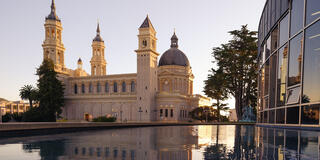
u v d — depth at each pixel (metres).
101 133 21.77
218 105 72.69
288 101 19.91
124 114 115.38
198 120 117.31
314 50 15.86
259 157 7.38
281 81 21.86
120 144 11.34
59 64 130.88
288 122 19.88
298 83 18.06
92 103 122.75
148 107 108.81
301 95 17.42
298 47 18.28
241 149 9.17
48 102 97.75
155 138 14.62
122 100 116.38
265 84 27.86
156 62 118.44
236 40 49.47
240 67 47.72
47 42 124.88
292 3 19.55
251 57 47.47
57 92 100.81
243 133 18.12
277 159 6.91
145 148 9.75
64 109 128.38
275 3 23.73
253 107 50.72
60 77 128.75
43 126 22.31
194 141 12.43
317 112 15.36
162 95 110.69
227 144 10.85
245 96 48.88
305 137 12.54
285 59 20.95
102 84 126.62
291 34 19.62
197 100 122.25
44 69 100.94
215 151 8.73
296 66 18.56
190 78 138.25
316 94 15.55
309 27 16.56
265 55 28.45
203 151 8.77
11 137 17.44
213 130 24.12
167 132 21.66
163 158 7.43
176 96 108.12
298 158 7.01
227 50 48.97
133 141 12.77
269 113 25.61
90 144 11.48
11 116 91.44
